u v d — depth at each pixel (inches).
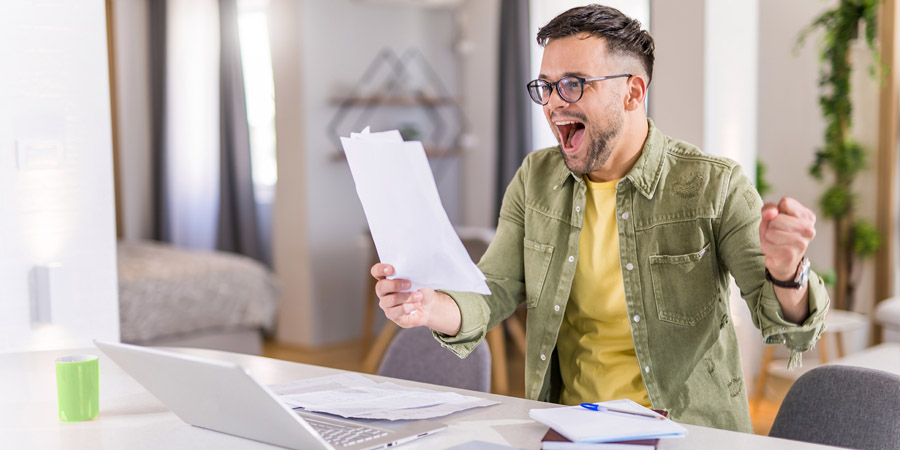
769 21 203.2
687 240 65.2
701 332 65.1
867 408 59.4
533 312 71.1
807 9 196.9
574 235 68.9
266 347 225.1
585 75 62.3
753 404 161.6
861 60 191.5
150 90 265.4
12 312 87.6
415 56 245.0
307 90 221.3
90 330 92.7
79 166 91.2
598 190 69.1
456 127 253.9
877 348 139.0
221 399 49.6
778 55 202.7
